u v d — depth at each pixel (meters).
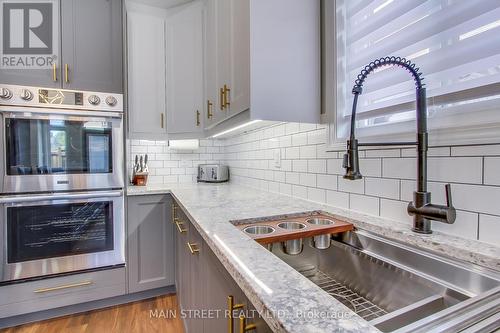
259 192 1.73
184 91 2.14
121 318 1.72
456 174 0.74
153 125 2.14
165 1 2.09
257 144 1.90
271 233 0.84
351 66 1.13
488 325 0.40
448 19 0.77
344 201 1.13
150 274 1.96
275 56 1.12
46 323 1.66
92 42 1.80
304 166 1.38
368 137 1.03
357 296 0.87
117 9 1.88
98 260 1.80
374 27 1.01
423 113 0.74
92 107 1.76
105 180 1.81
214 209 1.16
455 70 0.75
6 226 1.57
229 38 1.33
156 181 2.45
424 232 0.77
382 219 0.94
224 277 0.73
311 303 0.42
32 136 1.63
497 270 0.58
